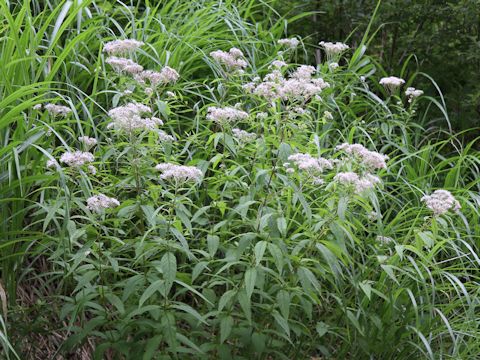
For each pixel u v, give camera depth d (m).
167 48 2.15
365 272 1.67
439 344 1.72
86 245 1.36
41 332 1.50
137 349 1.40
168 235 1.39
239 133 1.58
